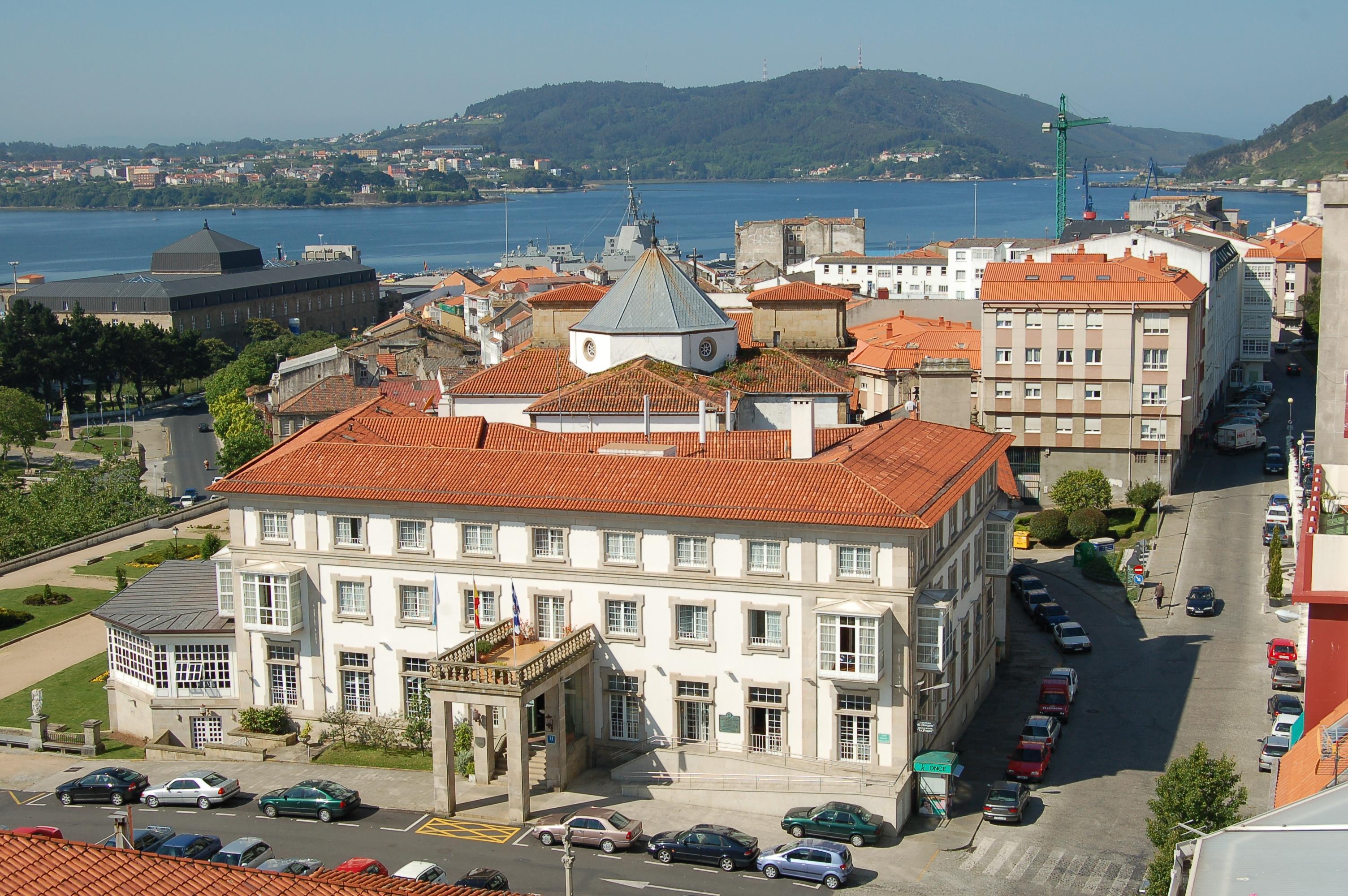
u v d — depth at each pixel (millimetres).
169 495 198875
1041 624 118625
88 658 113438
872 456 88312
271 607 93562
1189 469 172875
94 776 85125
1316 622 61125
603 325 123250
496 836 78875
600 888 71938
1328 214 79438
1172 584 128250
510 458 92188
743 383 121438
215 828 79875
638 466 89062
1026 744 87938
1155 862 62688
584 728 88312
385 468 93375
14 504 160125
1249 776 85500
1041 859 75812
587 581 87438
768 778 82250
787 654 83438
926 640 82375
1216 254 199250
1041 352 159125
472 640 84688
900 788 79438
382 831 79438
